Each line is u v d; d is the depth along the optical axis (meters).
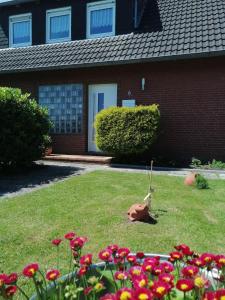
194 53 10.30
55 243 2.60
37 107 9.98
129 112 10.46
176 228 4.87
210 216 5.46
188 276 2.06
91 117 12.77
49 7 14.23
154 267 2.16
